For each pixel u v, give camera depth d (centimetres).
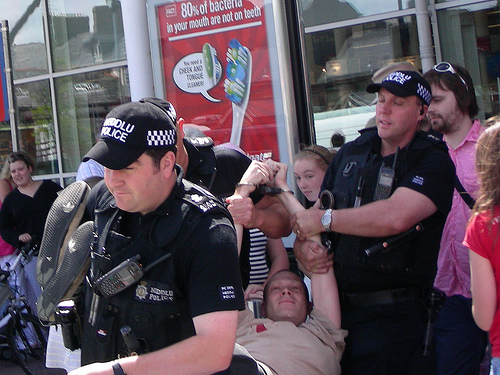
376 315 294
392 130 289
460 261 341
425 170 286
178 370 190
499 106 552
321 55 574
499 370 246
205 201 209
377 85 290
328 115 567
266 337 306
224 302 196
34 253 604
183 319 208
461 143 346
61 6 734
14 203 615
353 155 307
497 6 541
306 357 297
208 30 454
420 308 296
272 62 436
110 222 217
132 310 206
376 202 285
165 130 204
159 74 468
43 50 748
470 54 555
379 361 293
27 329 586
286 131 434
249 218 303
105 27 713
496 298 245
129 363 191
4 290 589
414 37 555
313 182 371
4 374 593
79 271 230
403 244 285
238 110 450
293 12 435
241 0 441
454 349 345
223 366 195
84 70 729
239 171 318
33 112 761
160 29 466
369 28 564
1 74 618
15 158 613
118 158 195
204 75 458
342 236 301
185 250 202
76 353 292
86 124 735
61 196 256
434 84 345
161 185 204
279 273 329
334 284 308
